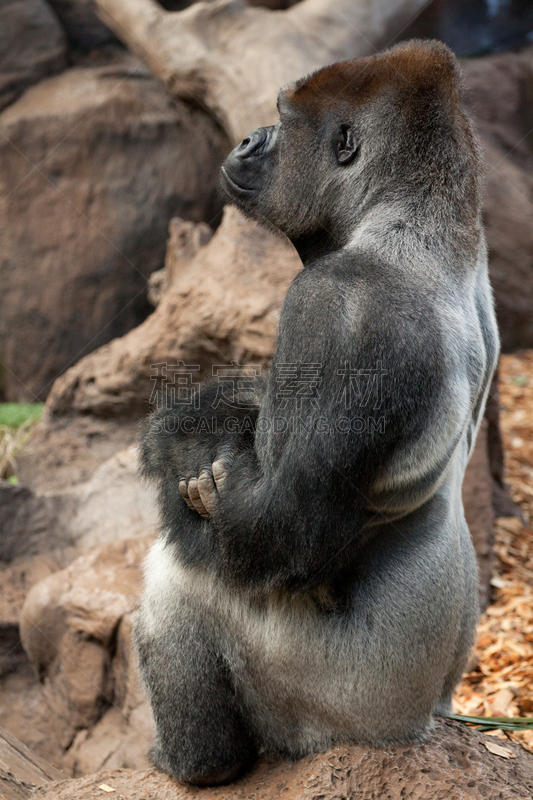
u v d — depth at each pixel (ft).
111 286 42.96
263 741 11.85
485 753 11.44
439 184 10.34
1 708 21.07
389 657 10.64
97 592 19.63
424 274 9.87
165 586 11.43
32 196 42.50
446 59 10.56
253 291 24.09
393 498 10.02
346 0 31.63
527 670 18.84
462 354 9.91
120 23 33.65
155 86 44.52
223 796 11.19
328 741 11.35
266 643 10.97
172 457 10.94
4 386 44.11
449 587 10.96
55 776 14.08
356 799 10.48
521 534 26.18
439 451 9.78
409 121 10.50
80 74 44.73
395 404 9.27
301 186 11.52
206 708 11.31
